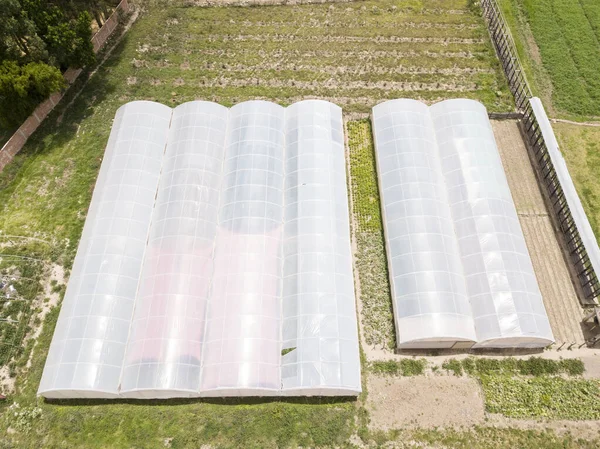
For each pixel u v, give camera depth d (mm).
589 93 37875
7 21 31094
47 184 32594
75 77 38594
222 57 40688
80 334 24312
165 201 29438
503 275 26344
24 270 28391
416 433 23469
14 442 23141
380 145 32812
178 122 33656
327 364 23625
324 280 26234
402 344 25375
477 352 26062
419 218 28562
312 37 42250
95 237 27781
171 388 23016
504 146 35250
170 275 26250
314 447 23078
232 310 25172
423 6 44969
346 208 30000
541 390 24609
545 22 43062
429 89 38344
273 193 29984
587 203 31750
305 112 33844
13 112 33500
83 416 23797
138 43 41750
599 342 26250
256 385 23125
